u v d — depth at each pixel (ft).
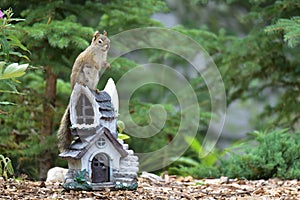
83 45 37.86
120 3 43.86
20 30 37.06
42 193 26.55
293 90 50.96
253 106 68.08
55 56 41.47
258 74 50.29
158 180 32.76
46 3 42.70
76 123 26.17
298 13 45.06
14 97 41.63
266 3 57.00
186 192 28.63
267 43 47.14
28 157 41.09
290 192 28.50
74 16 40.75
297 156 36.86
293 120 50.90
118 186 26.89
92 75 26.30
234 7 70.90
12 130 42.34
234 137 72.43
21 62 39.55
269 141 37.88
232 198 26.76
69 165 26.89
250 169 36.70
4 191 26.63
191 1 49.29
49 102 42.55
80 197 25.62
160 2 45.14
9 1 41.63
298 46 49.49
